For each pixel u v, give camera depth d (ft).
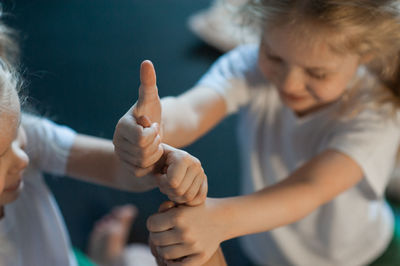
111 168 2.70
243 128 3.42
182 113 2.81
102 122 5.60
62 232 2.78
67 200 4.90
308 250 3.70
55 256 2.79
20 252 2.63
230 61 3.19
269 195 2.49
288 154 3.26
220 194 4.97
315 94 2.66
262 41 2.68
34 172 2.69
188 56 6.70
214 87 3.09
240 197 2.43
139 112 2.14
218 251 2.33
